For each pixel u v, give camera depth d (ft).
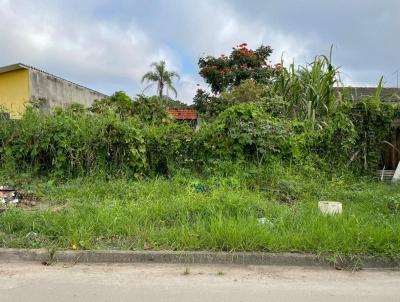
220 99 60.44
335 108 31.50
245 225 17.03
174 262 15.48
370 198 23.44
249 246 15.90
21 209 19.81
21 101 58.80
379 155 29.89
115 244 16.24
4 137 27.09
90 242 16.14
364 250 15.76
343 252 15.69
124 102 35.14
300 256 15.57
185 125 28.91
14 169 26.68
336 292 13.17
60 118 27.94
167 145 27.40
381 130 29.58
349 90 34.83
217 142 27.14
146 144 27.35
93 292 12.75
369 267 15.52
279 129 27.61
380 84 31.55
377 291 13.33
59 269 14.71
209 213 19.02
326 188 25.63
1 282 13.47
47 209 19.74
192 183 24.67
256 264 15.52
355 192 24.95
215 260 15.52
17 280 13.65
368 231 16.76
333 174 28.02
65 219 17.58
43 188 24.16
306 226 17.46
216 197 20.76
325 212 19.45
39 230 17.01
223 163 26.55
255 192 23.89
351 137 28.86
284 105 32.55
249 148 27.32
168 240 16.29
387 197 22.85
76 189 23.77
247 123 27.25
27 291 12.76
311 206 21.15
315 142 28.76
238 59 74.02
